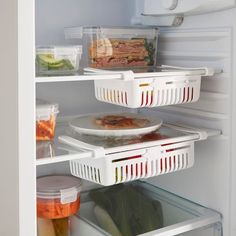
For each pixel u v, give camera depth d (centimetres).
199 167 143
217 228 136
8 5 102
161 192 157
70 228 142
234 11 125
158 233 125
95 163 118
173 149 127
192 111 142
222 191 136
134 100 119
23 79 97
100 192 158
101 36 133
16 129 102
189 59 143
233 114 130
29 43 96
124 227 137
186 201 148
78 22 151
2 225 116
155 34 145
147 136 131
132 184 166
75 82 155
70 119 151
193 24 138
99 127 126
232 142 131
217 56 132
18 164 101
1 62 110
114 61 136
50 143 120
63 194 128
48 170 153
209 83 136
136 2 159
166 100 125
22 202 101
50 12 145
